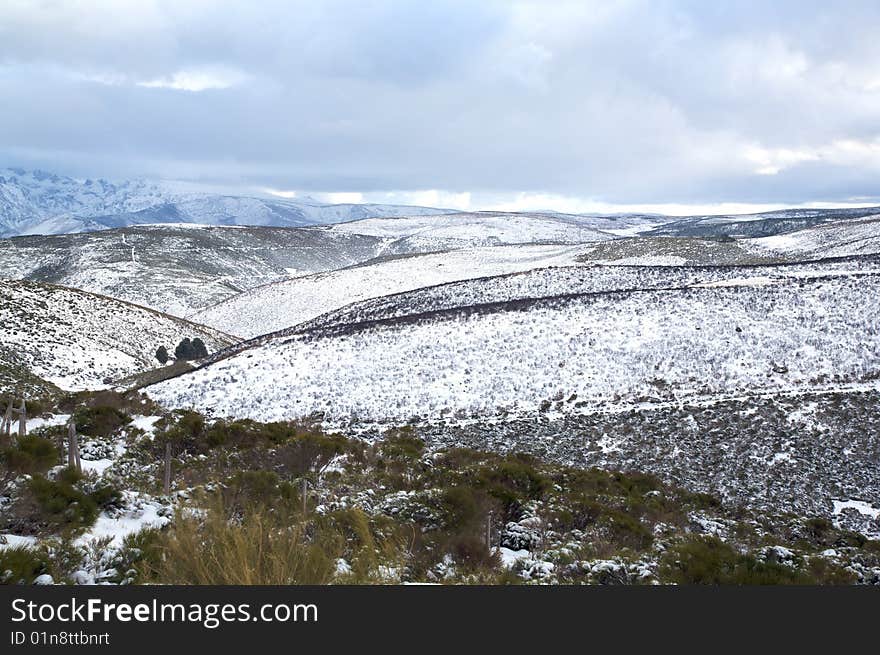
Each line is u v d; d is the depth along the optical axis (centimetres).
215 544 731
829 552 1348
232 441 1764
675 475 2456
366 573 782
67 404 2155
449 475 1529
